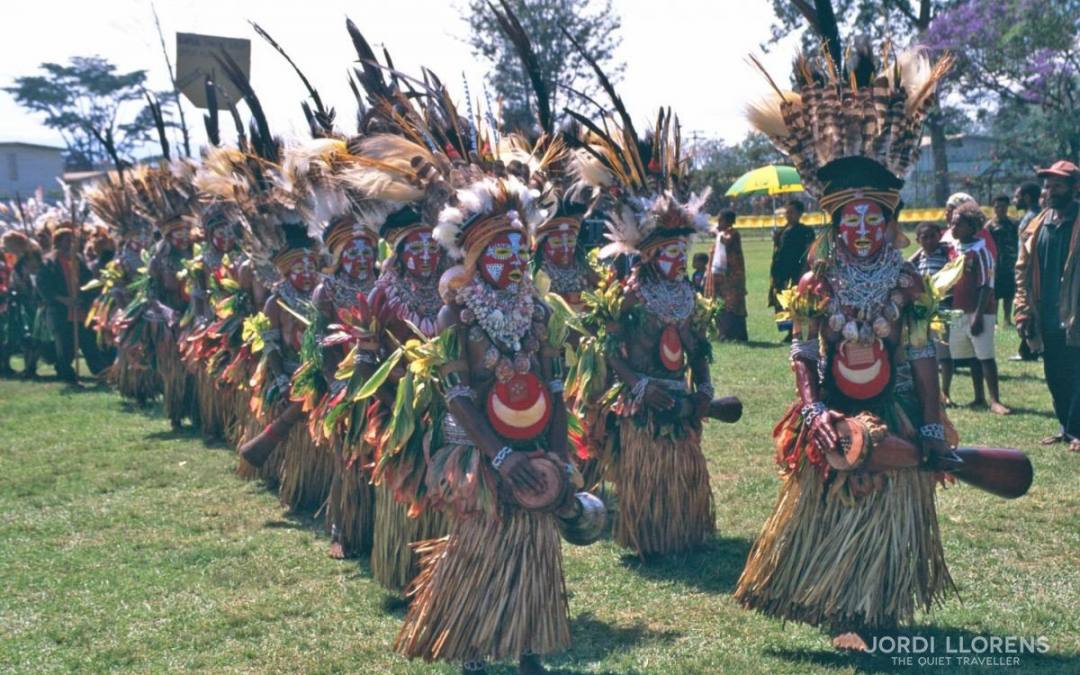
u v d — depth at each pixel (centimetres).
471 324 416
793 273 1457
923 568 435
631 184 571
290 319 675
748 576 460
